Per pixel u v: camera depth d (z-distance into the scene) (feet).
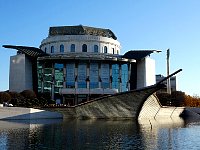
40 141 88.17
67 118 190.08
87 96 294.46
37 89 312.71
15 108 173.78
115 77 309.22
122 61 307.17
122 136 100.83
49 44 332.39
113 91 288.92
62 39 324.80
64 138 94.89
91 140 91.15
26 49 311.88
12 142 85.92
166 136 102.89
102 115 184.03
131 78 325.01
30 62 315.99
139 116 180.65
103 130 118.52
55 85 305.73
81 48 322.96
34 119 177.17
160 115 216.95
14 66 309.83
